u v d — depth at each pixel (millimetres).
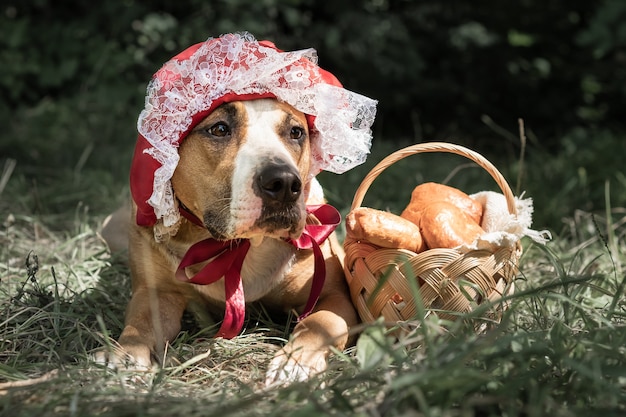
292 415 2084
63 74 7840
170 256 3264
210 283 3098
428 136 8367
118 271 3969
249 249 3227
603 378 2322
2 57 7801
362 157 3328
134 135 7191
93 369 2699
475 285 2869
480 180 5773
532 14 8398
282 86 3051
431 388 2139
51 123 7371
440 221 3016
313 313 3154
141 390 2555
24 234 4598
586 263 3986
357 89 8211
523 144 4031
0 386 2459
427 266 2900
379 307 3021
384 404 2131
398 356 2410
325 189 5285
